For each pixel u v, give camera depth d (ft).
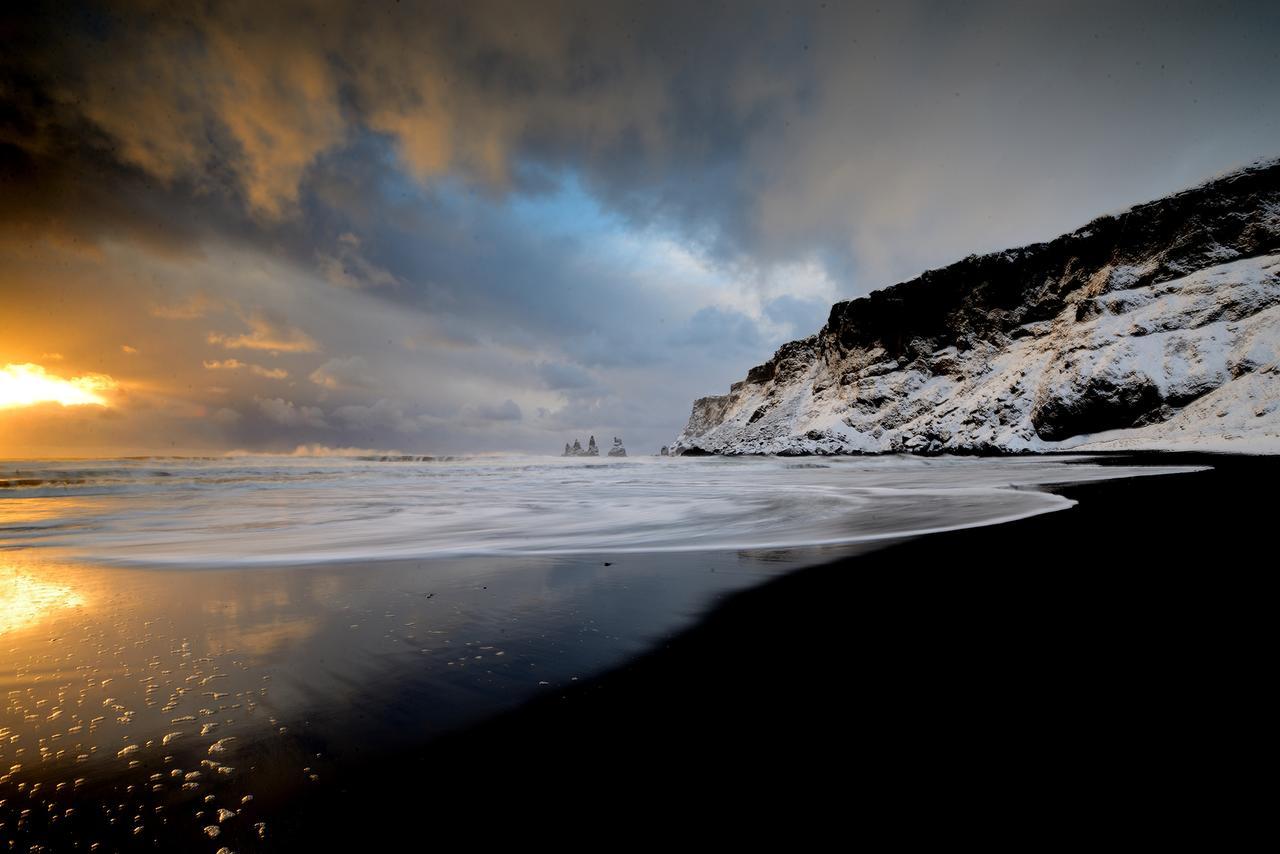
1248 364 189.67
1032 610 17.25
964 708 10.77
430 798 8.36
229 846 7.35
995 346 317.01
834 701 11.32
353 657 14.52
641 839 7.24
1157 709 10.44
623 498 68.13
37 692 12.35
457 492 79.97
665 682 12.62
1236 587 19.12
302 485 93.45
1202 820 7.20
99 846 7.38
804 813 7.68
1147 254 262.26
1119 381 214.90
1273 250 226.58
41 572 26.27
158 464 148.56
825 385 422.82
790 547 31.71
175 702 11.82
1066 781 8.21
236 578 24.68
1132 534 30.76
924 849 6.83
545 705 11.58
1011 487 68.85
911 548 29.73
